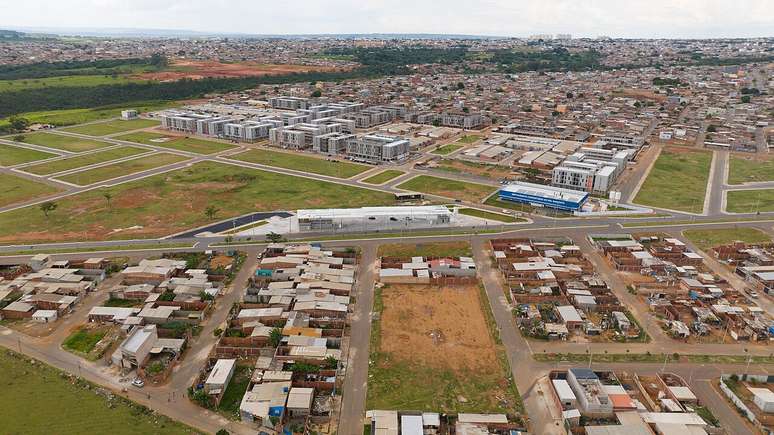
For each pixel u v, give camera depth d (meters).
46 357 94.06
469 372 91.88
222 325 105.50
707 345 100.62
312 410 81.62
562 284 124.44
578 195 181.12
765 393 84.50
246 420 79.62
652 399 85.31
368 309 112.69
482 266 134.12
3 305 110.81
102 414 79.81
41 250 139.88
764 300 118.94
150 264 129.38
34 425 77.19
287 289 118.19
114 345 97.62
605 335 103.56
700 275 129.00
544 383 89.00
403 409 82.50
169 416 79.94
